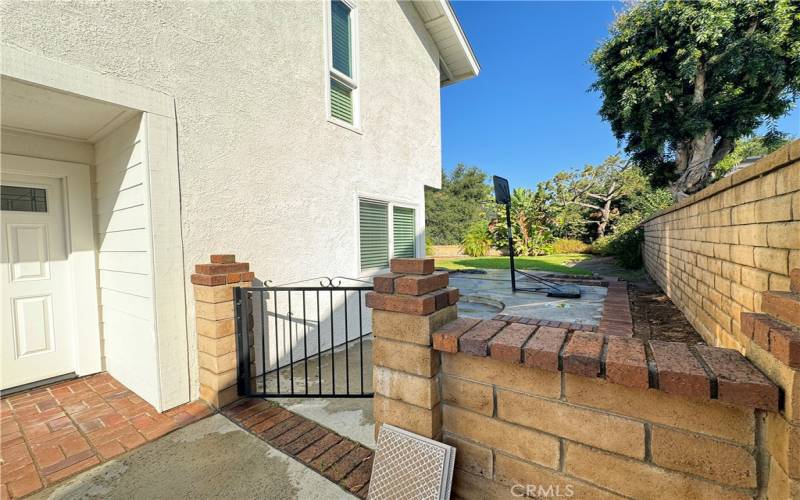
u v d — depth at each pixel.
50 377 3.38
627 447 1.21
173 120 2.83
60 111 2.63
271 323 3.65
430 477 1.45
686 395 1.04
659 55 9.38
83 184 3.47
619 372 1.13
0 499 1.88
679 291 5.13
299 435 2.43
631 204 16.94
